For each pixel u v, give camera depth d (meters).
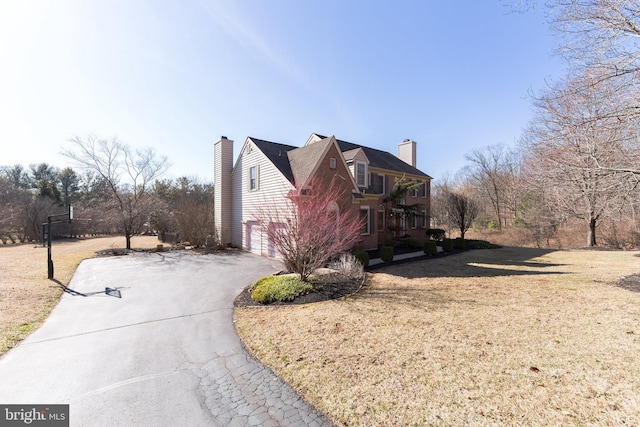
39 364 4.43
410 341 4.82
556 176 10.92
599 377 3.58
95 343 5.20
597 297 7.11
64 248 22.14
